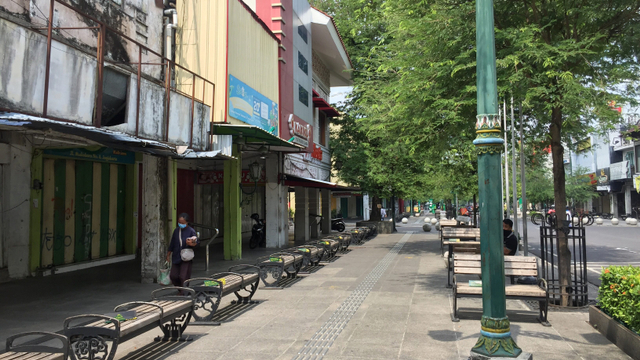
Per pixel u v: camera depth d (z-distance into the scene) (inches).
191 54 477.7
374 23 1005.8
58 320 289.6
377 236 1010.7
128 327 193.8
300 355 215.8
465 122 345.1
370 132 721.6
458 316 285.4
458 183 799.1
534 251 714.2
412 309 306.7
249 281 325.1
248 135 511.8
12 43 231.3
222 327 267.4
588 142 437.4
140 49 340.8
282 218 741.3
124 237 598.2
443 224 841.5
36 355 162.7
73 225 507.2
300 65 788.0
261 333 253.8
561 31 342.0
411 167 998.4
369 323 271.1
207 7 481.1
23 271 442.3
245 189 893.8
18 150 430.9
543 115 341.1
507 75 310.3
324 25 863.7
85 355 203.0
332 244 580.4
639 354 200.1
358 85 778.8
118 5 379.9
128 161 580.4
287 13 714.2
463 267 297.3
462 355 211.0
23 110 239.1
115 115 351.3
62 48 267.7
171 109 386.9
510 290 269.3
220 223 854.5
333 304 324.8
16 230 434.0
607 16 309.3
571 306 307.7
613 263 563.5
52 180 478.0
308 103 840.9
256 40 573.6
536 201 1496.1
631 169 1814.7
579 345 226.5
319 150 993.5
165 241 427.5
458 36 327.9
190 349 227.6
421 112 355.9
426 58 346.6
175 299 245.8
